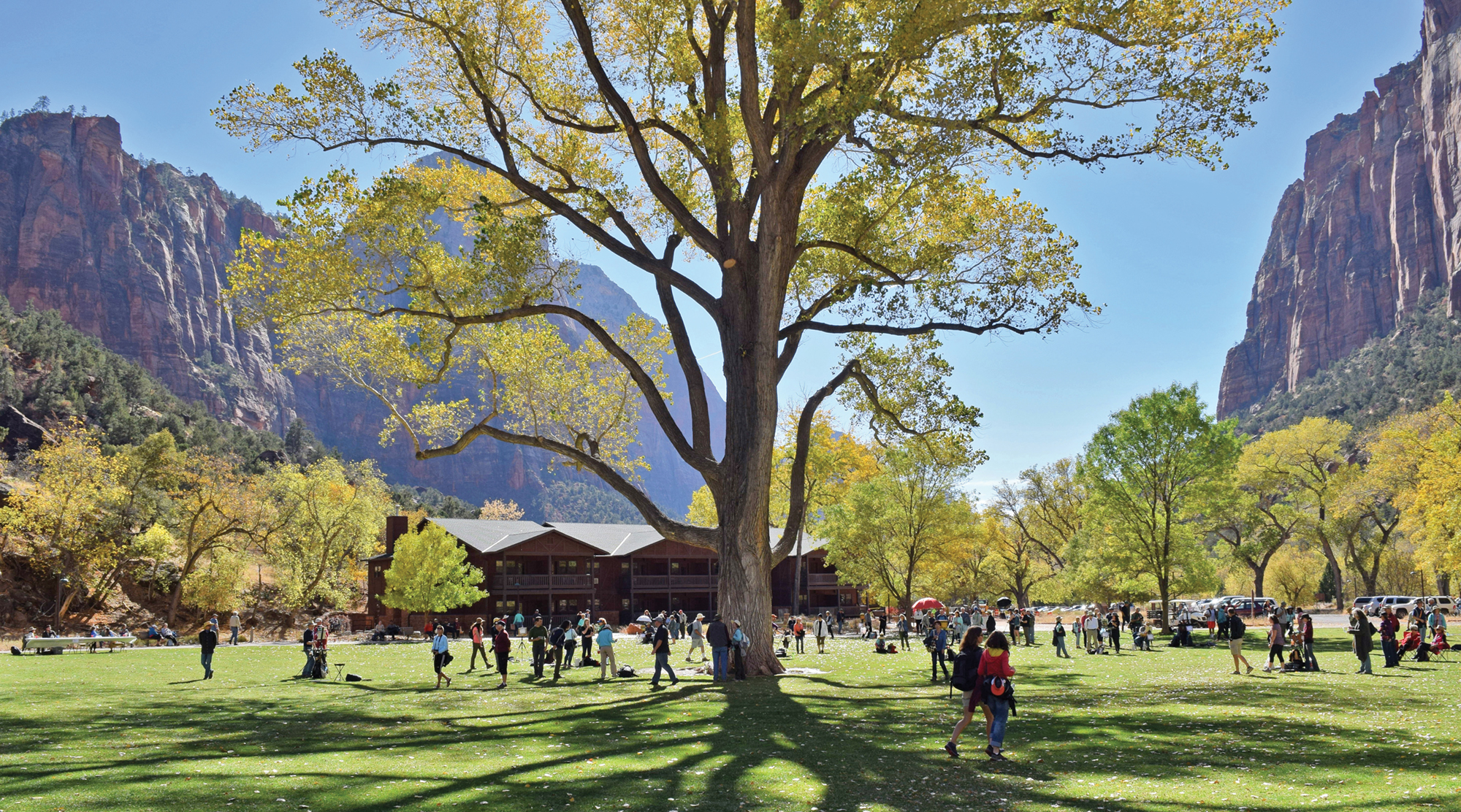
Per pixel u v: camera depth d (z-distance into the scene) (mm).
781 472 62719
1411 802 8242
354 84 20984
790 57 19172
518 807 8594
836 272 26828
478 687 23812
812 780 9961
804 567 77688
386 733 14508
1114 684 21953
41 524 56625
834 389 26469
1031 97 20391
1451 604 66000
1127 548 50531
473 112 23984
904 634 41188
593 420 28812
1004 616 48406
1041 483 81750
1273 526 73125
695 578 74062
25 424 111688
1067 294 23359
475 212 24562
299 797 9000
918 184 21406
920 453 28219
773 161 23469
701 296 24125
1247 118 19328
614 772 10523
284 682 26281
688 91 24812
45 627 58688
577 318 23969
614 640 51000
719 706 17500
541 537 67312
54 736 14273
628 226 24781
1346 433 75375
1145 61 19281
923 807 8539
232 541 68000
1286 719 14414
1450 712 14914
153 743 13453
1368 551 76875
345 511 72188
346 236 21406
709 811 8461
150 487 68312
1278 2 18734
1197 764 10609
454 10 21969
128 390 149375
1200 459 48125
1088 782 9602
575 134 25609
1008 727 14125
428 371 24844
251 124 21109
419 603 54250
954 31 18844
